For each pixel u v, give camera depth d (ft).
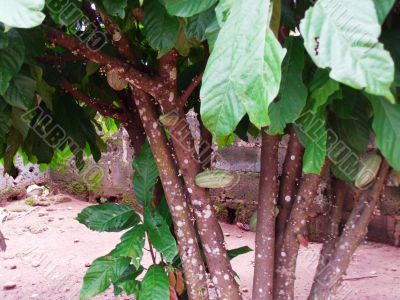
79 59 5.20
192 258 4.66
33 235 13.83
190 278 4.67
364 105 3.76
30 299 9.67
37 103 5.32
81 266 11.50
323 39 2.14
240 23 2.24
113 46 5.01
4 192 16.75
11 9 2.20
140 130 6.03
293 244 4.76
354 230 4.52
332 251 4.84
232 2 2.38
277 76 2.10
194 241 4.68
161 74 4.27
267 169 4.60
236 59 2.21
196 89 5.72
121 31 4.22
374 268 10.73
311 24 2.18
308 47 2.17
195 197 4.58
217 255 4.64
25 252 12.42
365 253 11.76
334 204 4.91
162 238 4.64
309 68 3.43
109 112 5.93
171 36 3.46
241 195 14.44
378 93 2.02
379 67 2.03
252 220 5.32
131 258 4.90
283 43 3.58
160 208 5.33
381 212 12.23
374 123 2.94
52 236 13.74
